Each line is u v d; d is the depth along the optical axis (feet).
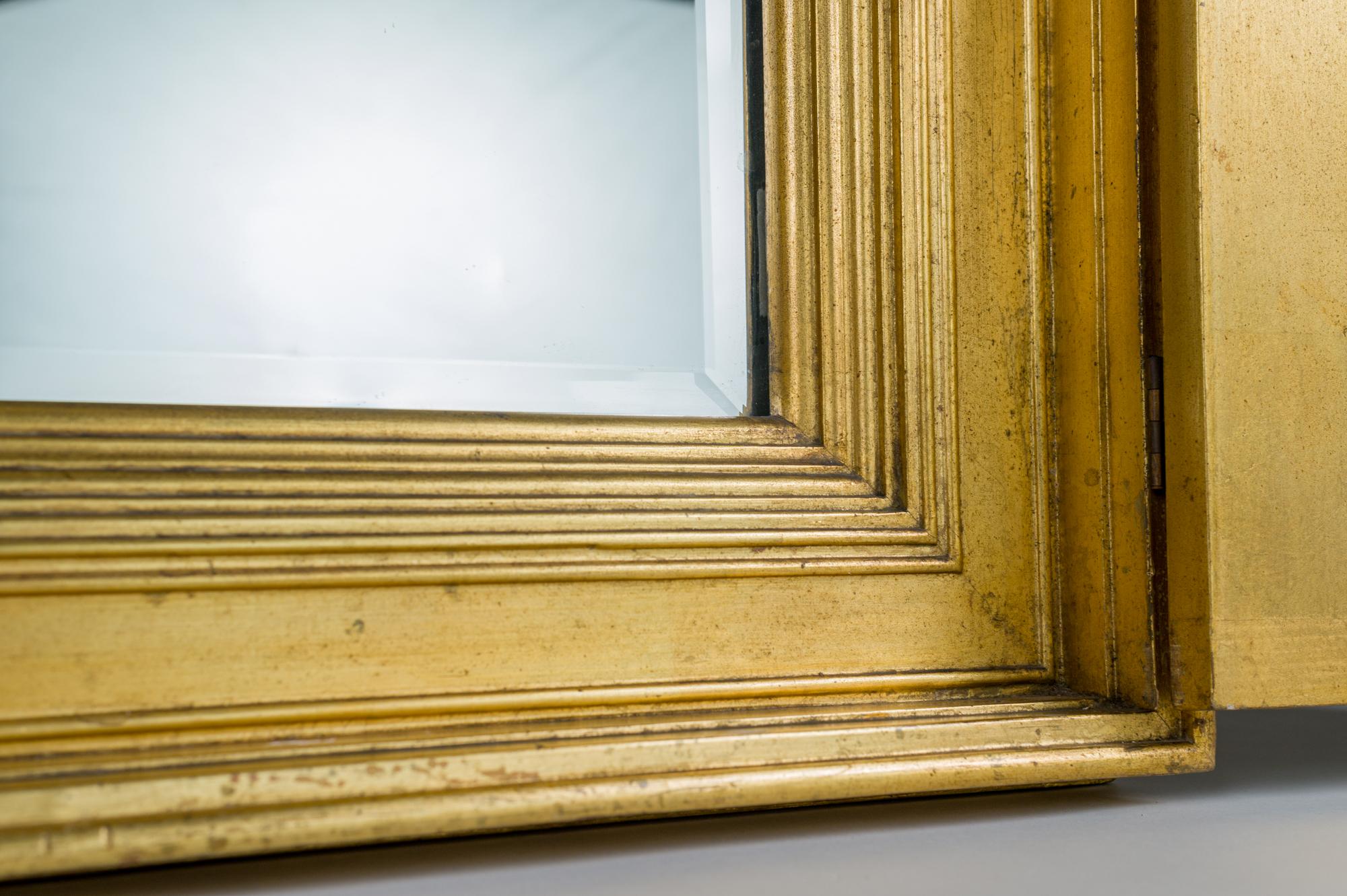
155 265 1.91
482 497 1.99
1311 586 2.22
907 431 2.30
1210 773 2.45
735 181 2.34
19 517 1.70
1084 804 2.11
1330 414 2.27
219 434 1.89
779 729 1.95
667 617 2.06
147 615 1.74
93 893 1.56
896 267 2.35
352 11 2.02
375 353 2.04
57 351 1.86
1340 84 2.35
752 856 1.70
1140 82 2.27
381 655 1.87
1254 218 2.23
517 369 2.13
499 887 1.54
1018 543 2.37
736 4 2.36
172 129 1.92
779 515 2.17
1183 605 2.16
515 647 1.95
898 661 2.22
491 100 2.11
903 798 2.14
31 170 1.85
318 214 1.99
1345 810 2.06
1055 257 2.44
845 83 2.37
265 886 1.58
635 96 2.23
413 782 1.69
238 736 1.75
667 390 2.26
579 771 1.79
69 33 1.87
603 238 2.20
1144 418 2.24
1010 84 2.46
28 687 1.66
